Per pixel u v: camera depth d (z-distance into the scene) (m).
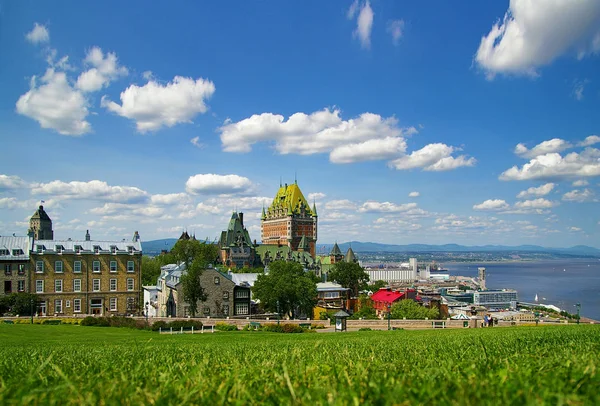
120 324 77.31
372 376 10.70
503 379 9.42
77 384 10.66
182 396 9.20
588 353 14.70
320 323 91.75
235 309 114.56
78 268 111.19
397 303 127.69
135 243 118.56
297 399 8.62
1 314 101.25
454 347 22.39
